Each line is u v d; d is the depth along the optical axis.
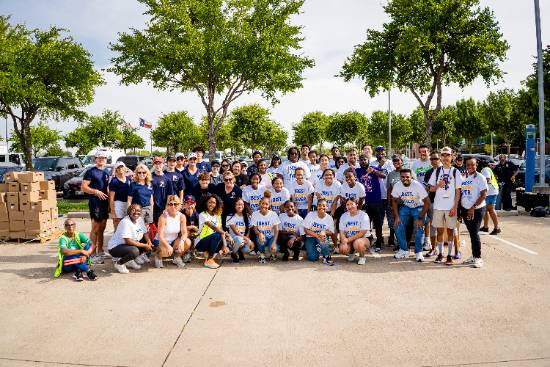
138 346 4.05
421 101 21.72
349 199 7.23
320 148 51.78
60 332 4.39
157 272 6.70
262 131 42.16
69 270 6.46
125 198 7.48
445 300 5.21
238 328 4.45
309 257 7.39
